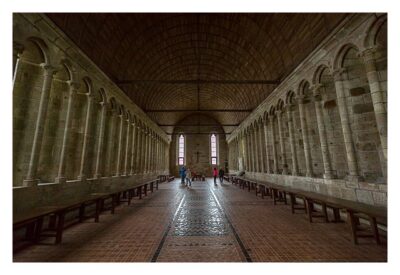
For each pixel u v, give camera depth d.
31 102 7.54
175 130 40.97
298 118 11.90
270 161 16.16
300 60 10.90
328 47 8.16
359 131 7.28
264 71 15.37
